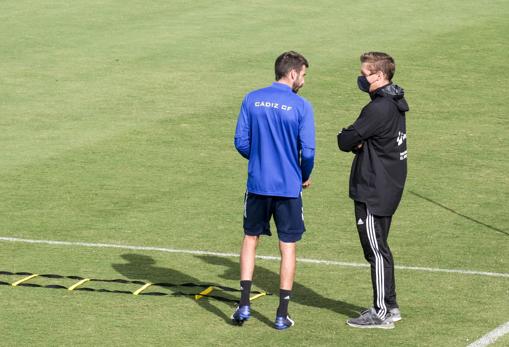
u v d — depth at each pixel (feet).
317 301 116.47
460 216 154.20
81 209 157.38
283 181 106.22
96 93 237.25
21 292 118.32
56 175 177.58
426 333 105.91
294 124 106.11
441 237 143.13
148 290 119.55
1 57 269.23
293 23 305.12
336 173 180.34
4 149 195.11
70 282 122.42
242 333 106.11
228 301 116.06
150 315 111.24
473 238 142.61
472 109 224.94
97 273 126.21
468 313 112.06
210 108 225.15
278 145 106.11
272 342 103.55
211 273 127.13
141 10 322.75
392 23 304.91
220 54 271.69
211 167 184.03
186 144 199.21
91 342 103.24
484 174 179.32
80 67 260.21
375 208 106.42
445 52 272.51
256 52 273.54
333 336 105.19
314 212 156.15
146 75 252.42
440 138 203.41
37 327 107.24
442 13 317.01
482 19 309.01
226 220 151.53
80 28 300.20
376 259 107.45
